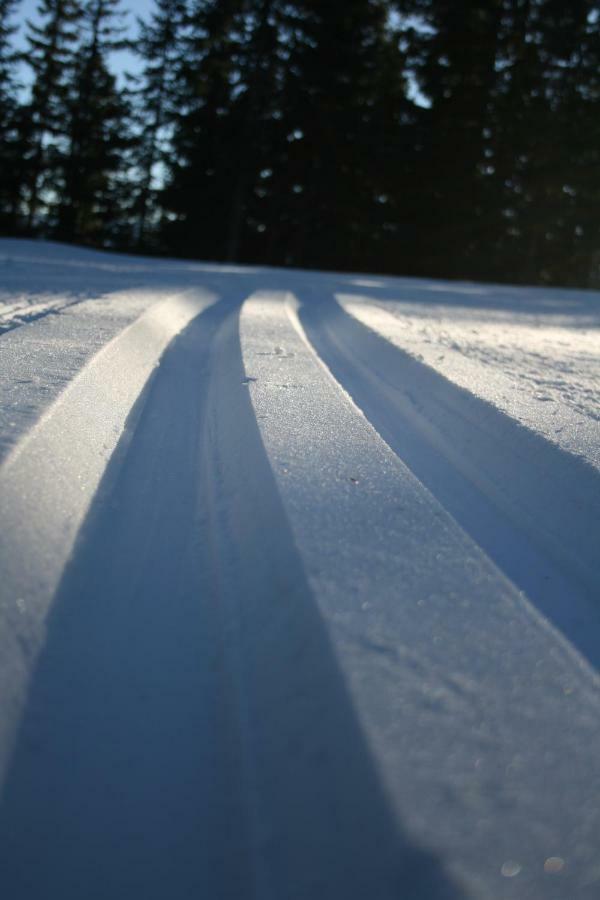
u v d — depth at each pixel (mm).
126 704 2168
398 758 1814
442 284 26469
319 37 39312
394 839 1604
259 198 44469
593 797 1799
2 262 13961
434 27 42344
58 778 1884
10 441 3141
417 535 3148
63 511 3064
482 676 2227
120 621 2555
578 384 6844
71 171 44938
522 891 1517
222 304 12086
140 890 1621
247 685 2254
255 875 1647
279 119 41375
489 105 42438
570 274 47312
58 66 44719
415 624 2432
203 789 1896
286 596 2588
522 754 1914
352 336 9570
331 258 44344
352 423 4672
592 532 3615
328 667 2145
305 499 3305
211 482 3828
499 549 3568
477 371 6902
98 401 4457
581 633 2898
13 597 2379
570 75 42656
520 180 43531
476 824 1665
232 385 5652
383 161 42750
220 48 41125
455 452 4906
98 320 7059
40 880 1623
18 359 4742
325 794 1784
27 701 2090
